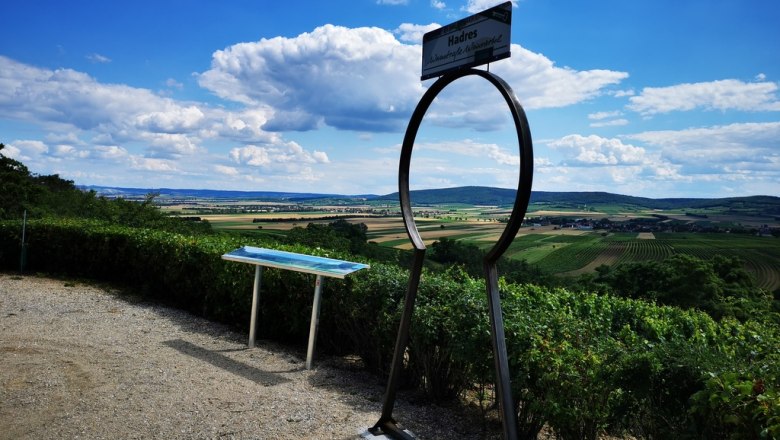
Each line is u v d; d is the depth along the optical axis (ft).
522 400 12.38
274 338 22.25
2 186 61.62
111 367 16.98
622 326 16.65
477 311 14.06
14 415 12.96
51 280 33.45
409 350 16.42
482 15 12.10
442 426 13.97
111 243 33.24
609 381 10.26
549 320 13.03
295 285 20.95
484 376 13.25
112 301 28.04
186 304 27.58
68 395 14.39
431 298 16.69
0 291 29.45
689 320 15.76
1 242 36.37
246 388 15.89
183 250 27.30
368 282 18.43
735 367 9.10
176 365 17.71
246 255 21.20
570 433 11.29
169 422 13.08
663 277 62.18
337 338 20.24
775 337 13.93
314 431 13.11
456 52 12.96
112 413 13.39
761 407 7.75
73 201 66.69
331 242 45.68
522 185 10.65
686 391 9.37
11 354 17.72
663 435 9.64
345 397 15.74
